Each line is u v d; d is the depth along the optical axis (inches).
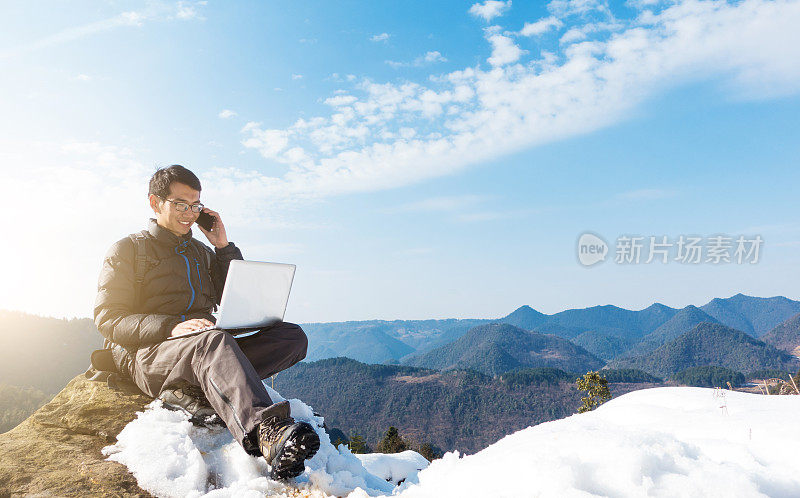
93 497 83.6
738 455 92.7
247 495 86.7
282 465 88.0
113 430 109.7
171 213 130.6
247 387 94.3
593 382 1925.4
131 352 118.3
